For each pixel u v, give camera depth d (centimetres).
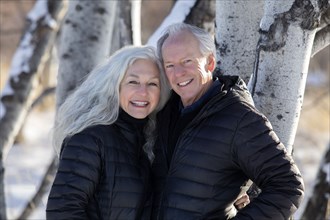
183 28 335
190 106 337
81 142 333
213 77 346
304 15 337
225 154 316
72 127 341
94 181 332
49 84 1449
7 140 689
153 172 347
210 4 460
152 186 345
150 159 347
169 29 339
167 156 340
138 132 346
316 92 1227
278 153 309
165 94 352
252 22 387
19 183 1162
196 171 319
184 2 470
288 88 345
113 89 343
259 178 311
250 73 393
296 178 306
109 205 333
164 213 327
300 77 346
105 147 334
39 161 1400
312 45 360
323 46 389
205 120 320
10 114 691
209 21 464
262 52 347
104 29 535
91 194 333
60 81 543
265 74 347
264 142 310
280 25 341
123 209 334
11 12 1938
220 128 316
